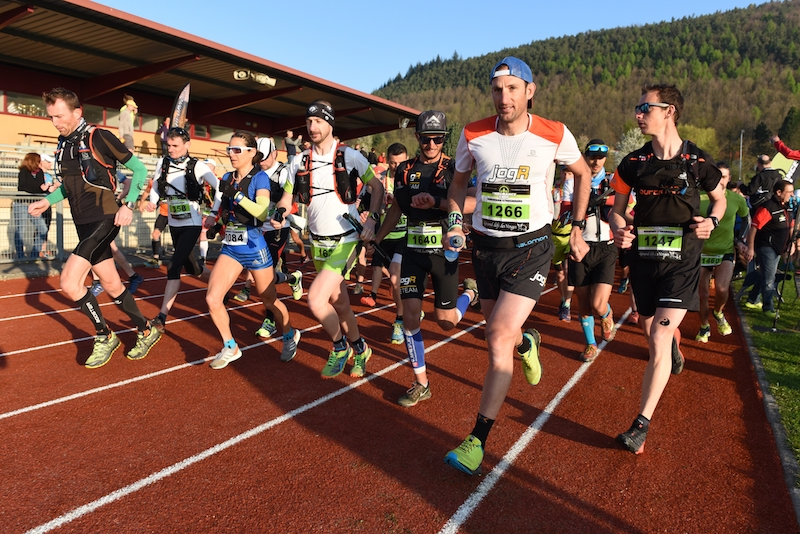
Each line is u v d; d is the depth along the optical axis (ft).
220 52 53.88
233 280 16.42
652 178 11.87
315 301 14.51
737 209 20.61
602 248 17.74
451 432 12.70
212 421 12.99
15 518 9.11
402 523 9.19
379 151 194.29
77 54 53.72
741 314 26.27
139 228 44.09
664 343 11.94
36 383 15.33
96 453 11.37
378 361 17.93
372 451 11.66
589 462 11.41
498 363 10.63
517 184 10.65
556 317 25.27
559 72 625.41
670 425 13.30
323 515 9.36
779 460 11.56
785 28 622.95
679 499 10.10
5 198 33.19
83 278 15.89
